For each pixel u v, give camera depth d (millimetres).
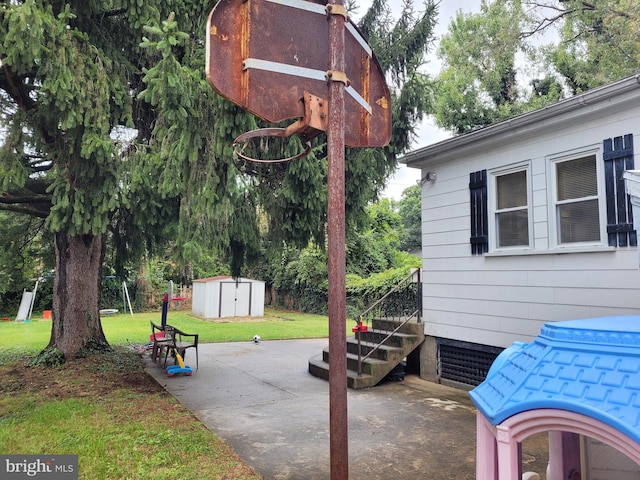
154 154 6180
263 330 14336
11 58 4680
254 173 7375
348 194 7637
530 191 5785
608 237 4906
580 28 15766
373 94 2121
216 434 4660
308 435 4637
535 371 1347
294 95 1774
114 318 18250
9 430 4676
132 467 3789
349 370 7191
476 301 6430
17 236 9148
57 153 5891
